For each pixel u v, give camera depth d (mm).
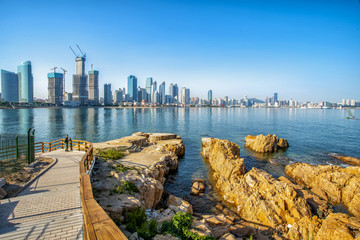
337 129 87375
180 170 32500
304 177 27453
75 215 7848
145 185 16984
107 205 11383
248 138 54438
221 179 25766
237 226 16547
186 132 78188
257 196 19594
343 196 21578
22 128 80562
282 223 16688
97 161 21250
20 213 7949
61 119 124938
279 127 94812
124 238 4008
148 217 12562
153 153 31891
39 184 11930
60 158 19016
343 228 12891
